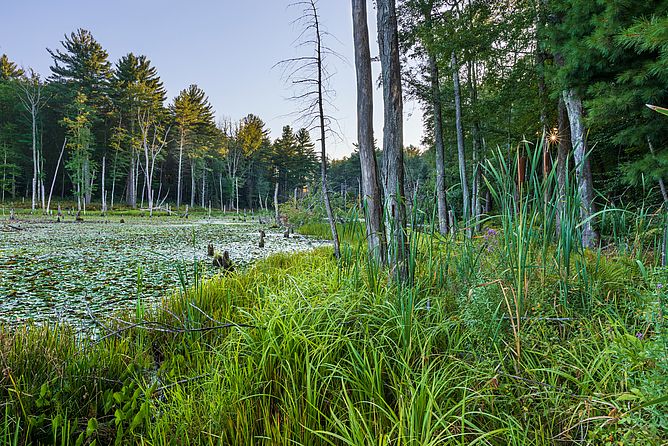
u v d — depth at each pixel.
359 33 4.19
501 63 10.81
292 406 1.78
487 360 1.78
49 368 2.21
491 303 2.07
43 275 6.14
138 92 35.69
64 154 38.59
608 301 2.33
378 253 3.20
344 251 3.47
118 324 3.21
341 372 1.88
